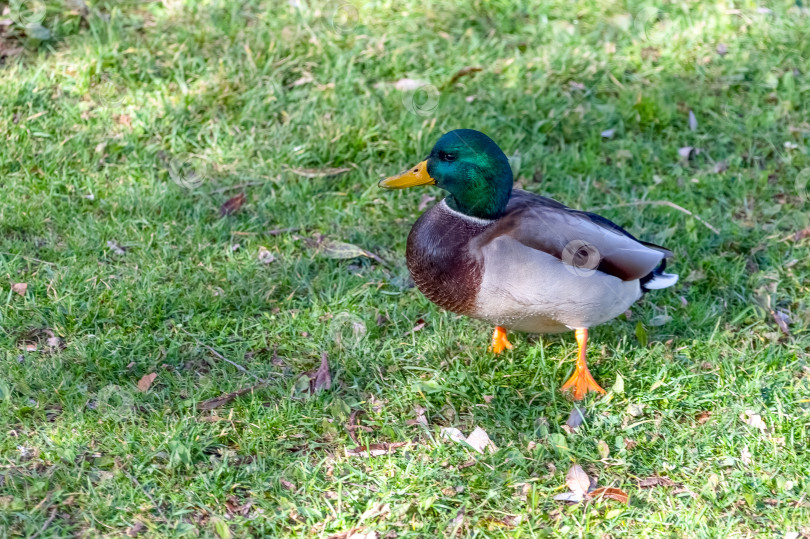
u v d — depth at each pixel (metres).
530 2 8.12
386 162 6.38
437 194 6.09
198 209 5.80
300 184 6.12
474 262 4.29
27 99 6.50
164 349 4.71
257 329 4.96
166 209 5.80
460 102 6.85
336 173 6.25
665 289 5.39
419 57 7.38
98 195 5.86
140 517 3.73
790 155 6.54
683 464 4.19
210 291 5.13
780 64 7.55
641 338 4.82
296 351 4.82
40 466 3.94
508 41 7.71
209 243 5.55
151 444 4.07
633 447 4.27
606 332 5.04
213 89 6.79
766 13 8.13
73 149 6.19
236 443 4.19
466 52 7.50
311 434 4.28
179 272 5.27
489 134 6.59
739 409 4.45
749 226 5.92
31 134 6.26
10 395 4.25
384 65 7.22
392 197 6.05
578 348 4.59
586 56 7.49
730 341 5.01
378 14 7.81
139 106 6.65
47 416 4.24
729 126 6.82
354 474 4.04
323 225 5.80
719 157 6.59
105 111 6.56
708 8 8.20
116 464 3.97
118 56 6.98
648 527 3.83
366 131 6.47
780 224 5.95
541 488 4.00
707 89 7.25
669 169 6.47
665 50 7.68
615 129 6.78
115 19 7.30
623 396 4.57
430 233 4.42
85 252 5.35
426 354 4.84
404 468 4.12
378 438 4.29
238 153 6.32
